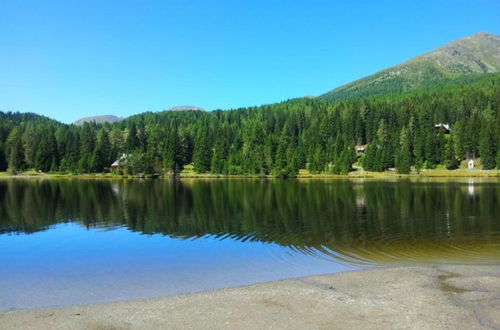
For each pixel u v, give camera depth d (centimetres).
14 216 4581
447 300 1611
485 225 3628
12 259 2552
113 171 15700
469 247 2733
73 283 2033
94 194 7438
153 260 2480
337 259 2431
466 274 2003
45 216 4559
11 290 1927
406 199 6003
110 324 1452
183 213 4694
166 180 13238
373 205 5278
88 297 1808
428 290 1739
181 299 1702
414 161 15050
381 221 3909
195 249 2764
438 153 15225
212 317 1488
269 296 1703
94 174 15675
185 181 12550
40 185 10369
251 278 2066
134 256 2592
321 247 2769
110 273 2211
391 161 15062
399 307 1543
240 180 12962
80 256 2616
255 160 14800
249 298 1684
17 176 15612
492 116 16800
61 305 1708
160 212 4800
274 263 2355
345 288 1795
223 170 15300
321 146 16088
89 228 3731
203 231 3469
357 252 2609
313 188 8694
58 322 1477
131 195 7206
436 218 4078
